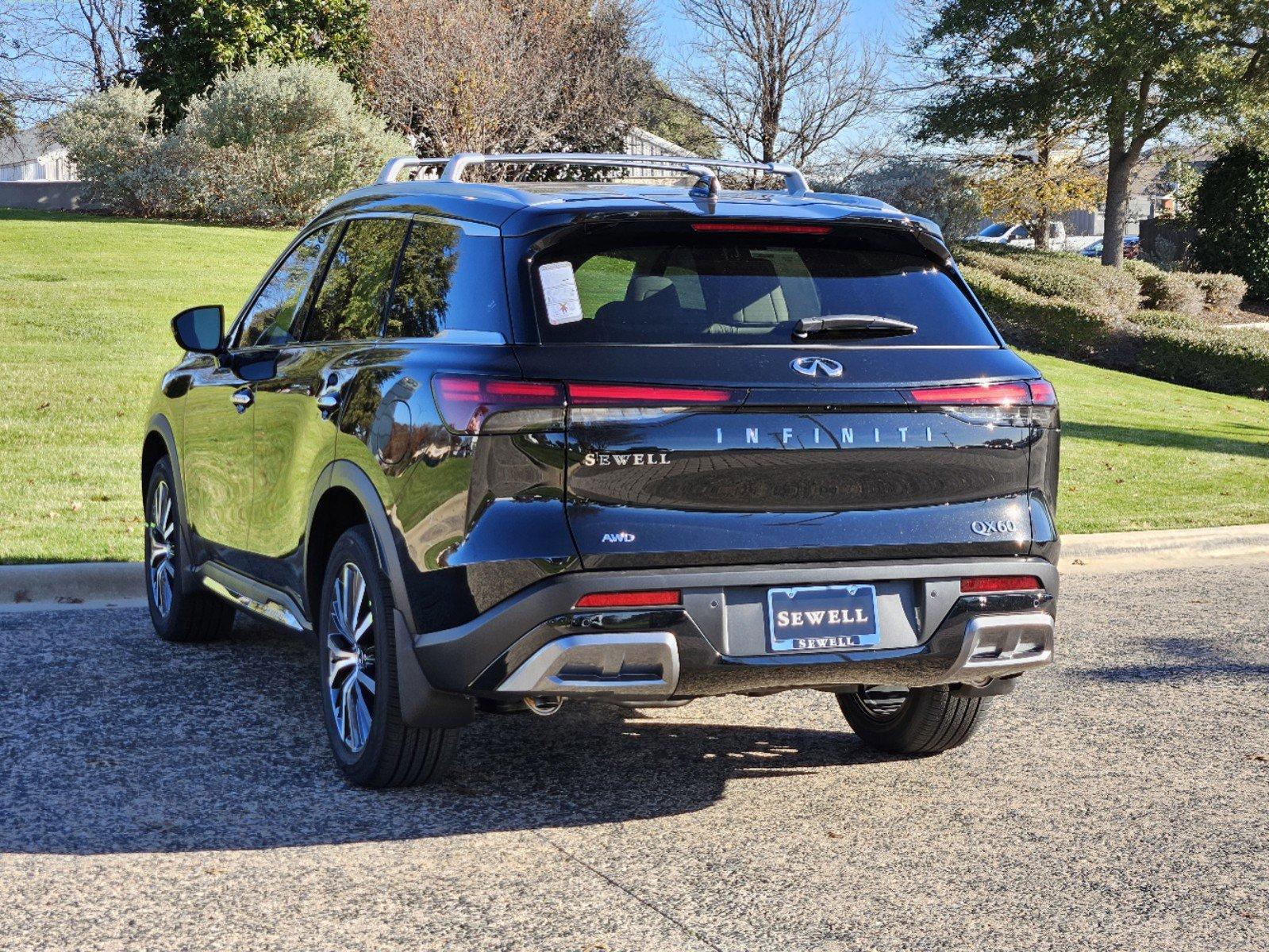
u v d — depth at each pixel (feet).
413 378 13.35
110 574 24.09
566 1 119.14
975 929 11.51
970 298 14.42
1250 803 15.08
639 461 12.48
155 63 102.99
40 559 24.62
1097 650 22.70
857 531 13.05
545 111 111.34
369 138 87.35
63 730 16.46
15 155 142.82
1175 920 11.81
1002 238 160.25
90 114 90.27
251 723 16.96
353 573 14.53
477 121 102.27
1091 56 112.68
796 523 12.87
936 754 16.63
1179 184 142.61
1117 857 13.34
